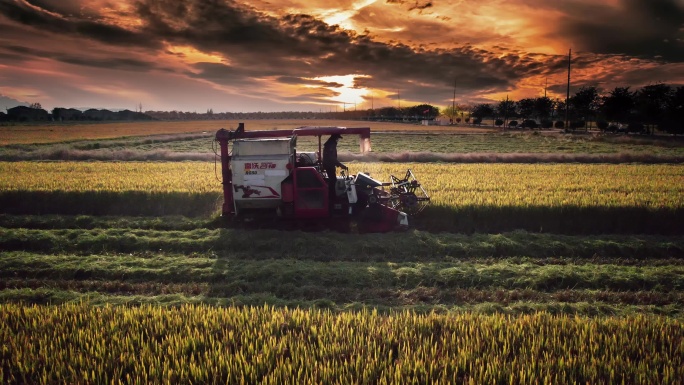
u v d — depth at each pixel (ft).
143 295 28.96
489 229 43.88
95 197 50.21
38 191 50.80
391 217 41.78
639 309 26.73
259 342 19.10
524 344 19.01
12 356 17.69
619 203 44.37
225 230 42.34
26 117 402.52
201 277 31.71
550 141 180.14
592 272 31.86
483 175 70.69
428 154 108.68
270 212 43.14
